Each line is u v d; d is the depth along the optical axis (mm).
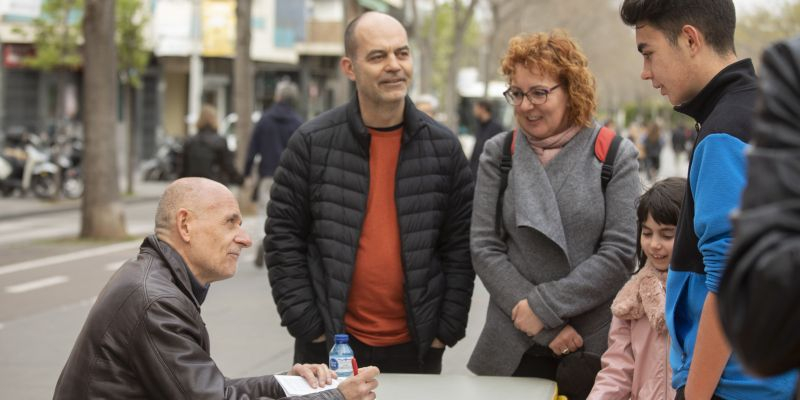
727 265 1531
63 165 22641
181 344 3115
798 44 1541
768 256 1450
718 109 2646
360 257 4363
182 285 3283
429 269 4395
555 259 4047
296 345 4598
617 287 3992
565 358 4020
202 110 11969
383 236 4355
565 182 4066
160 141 37281
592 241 4070
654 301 3531
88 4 14961
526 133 4152
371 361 4402
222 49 36406
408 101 4371
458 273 4484
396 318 4398
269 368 7324
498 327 4184
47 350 7988
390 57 4254
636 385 3617
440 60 57156
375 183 4379
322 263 4402
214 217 3352
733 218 1528
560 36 4082
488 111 12430
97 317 3166
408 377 3795
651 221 3602
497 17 43375
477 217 4215
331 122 4441
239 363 7484
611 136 4121
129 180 25125
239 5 19953
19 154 22969
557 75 4027
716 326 2531
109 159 15453
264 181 12484
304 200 4430
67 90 35250
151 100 38656
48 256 13727
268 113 12484
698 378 2602
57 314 9539
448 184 4449
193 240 3336
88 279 11805
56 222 18859
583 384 3986
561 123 4109
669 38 2760
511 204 4117
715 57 2744
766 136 1524
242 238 3416
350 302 4406
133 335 3107
